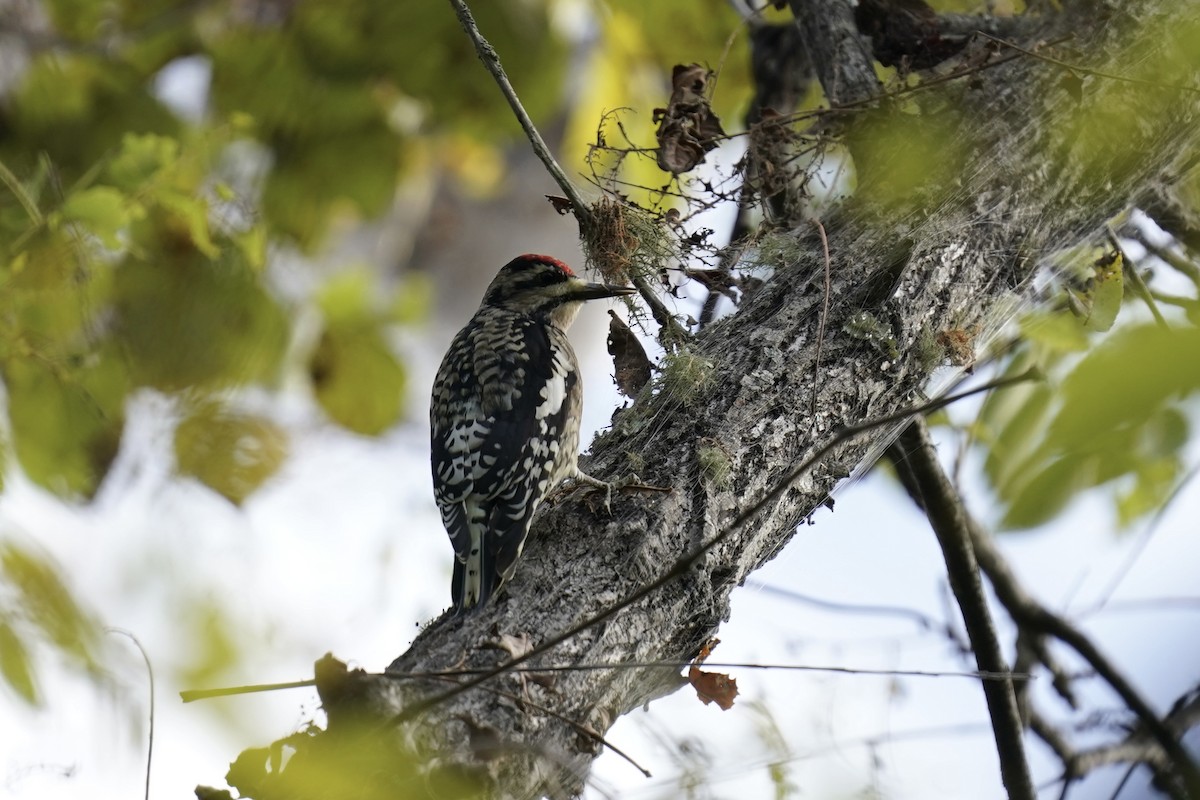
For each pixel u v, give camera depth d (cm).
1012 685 1000
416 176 1727
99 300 1052
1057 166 894
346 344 1241
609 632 718
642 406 844
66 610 647
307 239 1484
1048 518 666
